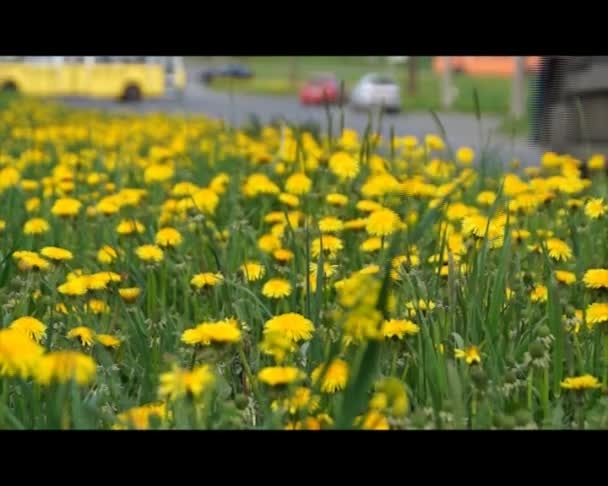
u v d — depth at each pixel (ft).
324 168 18.81
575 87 20.52
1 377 8.00
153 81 125.70
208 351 7.88
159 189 20.94
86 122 53.62
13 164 26.09
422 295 10.30
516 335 10.02
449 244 12.48
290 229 12.78
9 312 11.03
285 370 7.23
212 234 15.05
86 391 8.82
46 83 124.47
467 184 20.39
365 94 114.32
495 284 10.21
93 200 19.86
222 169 24.50
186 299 11.49
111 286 11.50
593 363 9.45
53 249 11.73
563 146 21.17
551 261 11.91
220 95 182.29
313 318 9.70
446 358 8.92
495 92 156.56
